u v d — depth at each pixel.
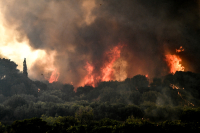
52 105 156.88
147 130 86.62
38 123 80.19
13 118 141.12
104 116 145.50
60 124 92.25
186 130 85.00
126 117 144.75
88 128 91.44
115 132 85.69
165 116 143.25
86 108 146.75
